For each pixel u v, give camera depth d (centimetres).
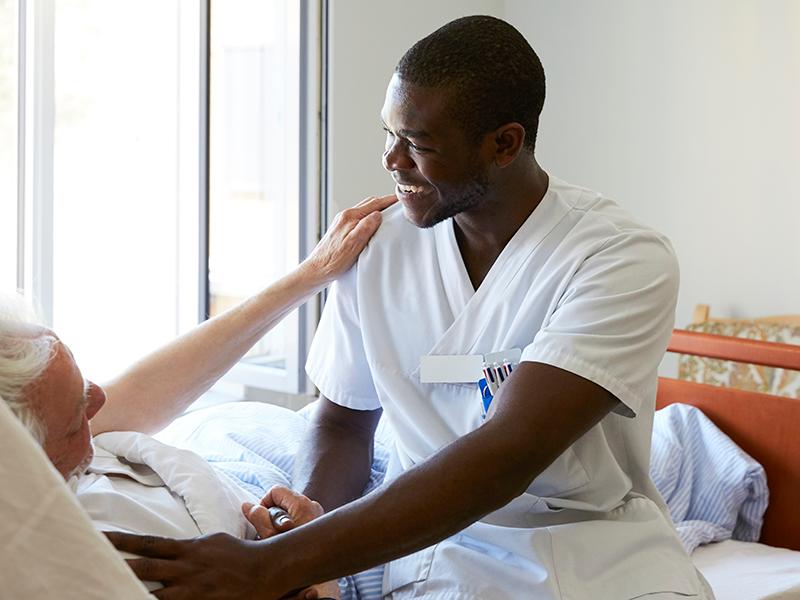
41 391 79
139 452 102
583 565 102
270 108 261
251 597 82
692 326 258
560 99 333
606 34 318
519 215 111
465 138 99
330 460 125
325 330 133
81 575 54
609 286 100
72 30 262
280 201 261
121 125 274
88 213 272
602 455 108
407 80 99
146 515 90
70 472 87
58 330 269
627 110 315
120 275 277
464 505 86
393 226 123
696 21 296
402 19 281
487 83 98
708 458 178
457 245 115
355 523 85
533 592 99
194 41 257
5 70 215
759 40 284
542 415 91
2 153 218
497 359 108
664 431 182
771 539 176
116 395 116
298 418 174
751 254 291
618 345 96
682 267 307
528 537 102
